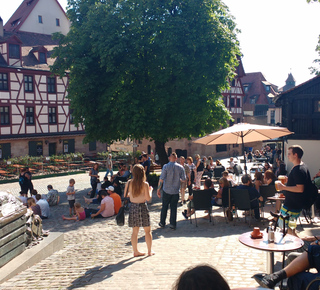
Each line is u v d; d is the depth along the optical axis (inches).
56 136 1429.6
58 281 231.5
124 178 717.9
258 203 378.0
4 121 1302.9
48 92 1417.3
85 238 401.7
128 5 721.0
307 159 817.5
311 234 306.8
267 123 2479.1
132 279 215.9
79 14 803.4
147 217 271.1
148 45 725.3
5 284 240.4
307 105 813.9
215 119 802.2
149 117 714.8
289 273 135.3
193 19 709.9
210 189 394.6
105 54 685.9
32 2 1685.5
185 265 234.4
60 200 717.9
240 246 272.4
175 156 384.5
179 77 725.3
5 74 1300.4
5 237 277.4
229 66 751.7
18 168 1125.7
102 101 729.6
